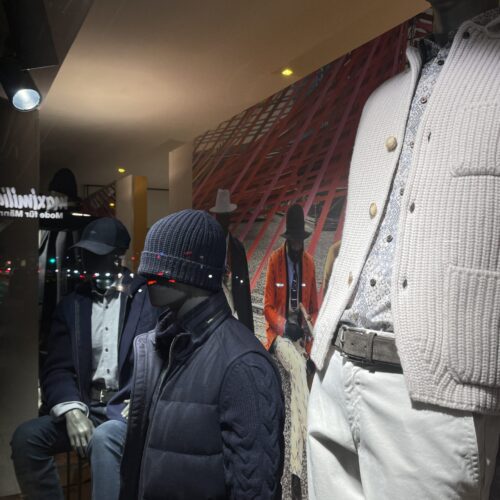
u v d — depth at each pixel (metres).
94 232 2.24
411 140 0.88
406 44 1.55
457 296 0.73
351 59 1.82
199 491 1.16
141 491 1.22
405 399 0.78
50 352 2.20
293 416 1.98
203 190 3.01
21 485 2.06
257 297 2.26
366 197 0.96
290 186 2.11
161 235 1.26
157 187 3.74
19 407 2.67
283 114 2.25
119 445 1.87
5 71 2.32
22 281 2.67
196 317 1.25
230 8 2.02
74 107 2.93
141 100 2.86
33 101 2.42
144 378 1.27
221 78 2.59
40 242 2.68
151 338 1.31
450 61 0.83
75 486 2.22
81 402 2.10
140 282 2.17
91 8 2.09
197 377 1.20
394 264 0.80
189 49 2.37
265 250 2.23
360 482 0.92
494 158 0.73
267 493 1.11
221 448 1.18
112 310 2.20
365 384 0.84
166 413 1.20
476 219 0.73
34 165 2.78
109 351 2.15
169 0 1.98
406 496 0.76
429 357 0.74
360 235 0.94
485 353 0.71
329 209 1.84
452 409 0.73
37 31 2.27
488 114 0.75
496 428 0.74
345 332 0.89
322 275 1.86
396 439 0.78
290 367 2.01
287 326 2.04
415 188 0.80
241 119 2.65
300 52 2.30
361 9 1.95
